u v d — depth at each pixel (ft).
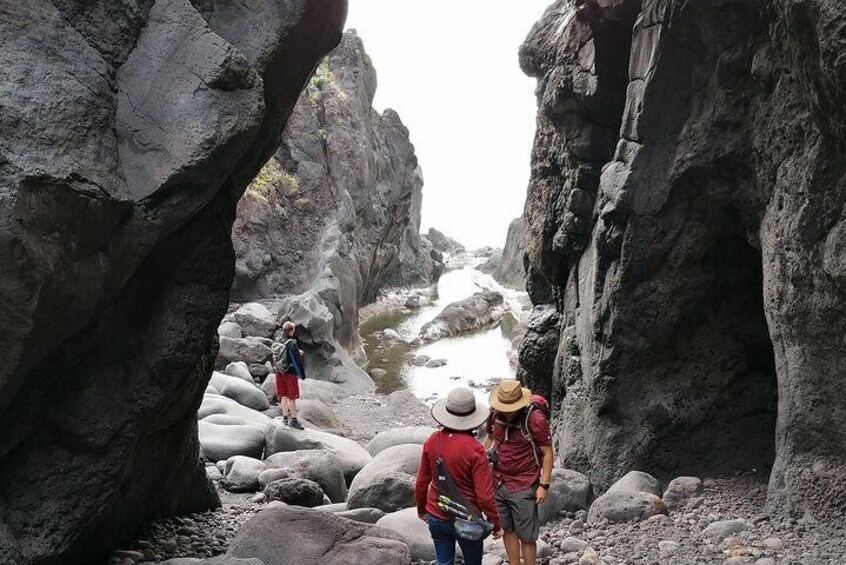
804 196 23.77
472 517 18.12
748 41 26.81
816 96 21.22
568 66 36.42
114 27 18.83
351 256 91.50
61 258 16.65
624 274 31.48
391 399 64.59
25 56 16.85
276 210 89.15
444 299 139.74
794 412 24.75
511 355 88.28
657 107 29.94
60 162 16.40
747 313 31.68
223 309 23.07
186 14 19.42
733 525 24.80
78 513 19.53
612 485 31.73
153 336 21.53
